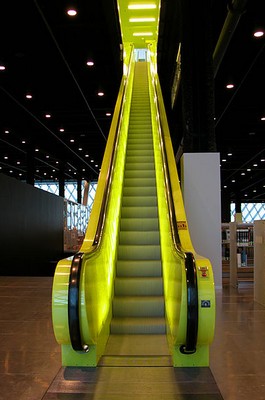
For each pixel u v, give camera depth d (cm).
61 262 357
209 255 712
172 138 1775
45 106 1450
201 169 721
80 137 1923
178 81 1305
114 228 564
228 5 805
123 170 798
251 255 888
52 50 1011
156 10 1684
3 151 2158
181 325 323
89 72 1173
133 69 1614
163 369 343
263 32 870
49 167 2755
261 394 294
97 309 374
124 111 987
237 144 1895
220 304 601
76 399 288
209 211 715
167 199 502
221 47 954
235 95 1245
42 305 589
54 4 826
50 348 396
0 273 1018
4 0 779
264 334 440
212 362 357
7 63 1076
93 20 894
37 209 1347
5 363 357
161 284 521
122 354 384
